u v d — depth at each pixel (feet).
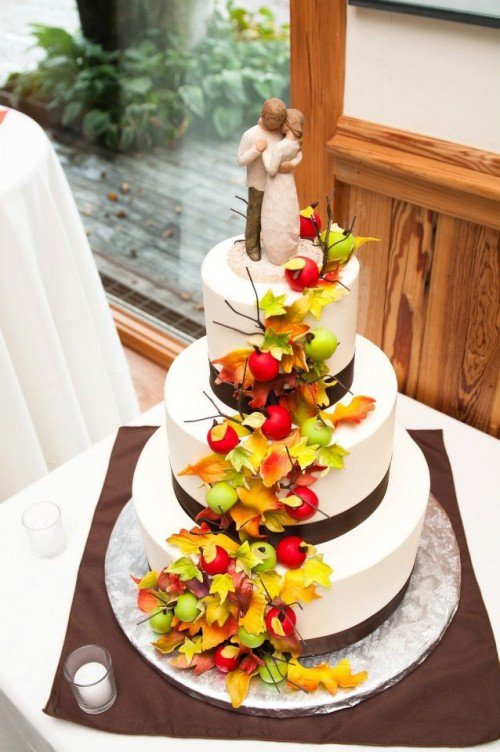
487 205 4.96
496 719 4.04
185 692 4.18
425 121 5.07
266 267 3.82
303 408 3.84
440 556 4.75
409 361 6.18
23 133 6.25
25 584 4.84
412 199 5.30
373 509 4.26
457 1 4.44
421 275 5.65
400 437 4.87
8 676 4.37
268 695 4.08
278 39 6.61
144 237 9.31
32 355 6.08
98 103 8.78
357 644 4.31
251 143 3.57
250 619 3.84
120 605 4.58
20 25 8.76
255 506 3.82
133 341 9.70
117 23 7.97
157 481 4.64
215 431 3.74
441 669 4.26
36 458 6.29
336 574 3.92
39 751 4.50
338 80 5.27
